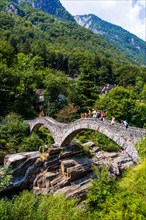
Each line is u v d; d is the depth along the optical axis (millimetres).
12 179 29016
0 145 35188
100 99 61875
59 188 28156
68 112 54750
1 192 28281
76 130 30109
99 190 13109
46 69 83500
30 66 73250
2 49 63375
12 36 116188
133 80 136000
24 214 14477
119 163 34844
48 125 37531
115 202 11695
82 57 131125
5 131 39000
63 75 88562
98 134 46438
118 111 54406
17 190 30047
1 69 51906
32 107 58312
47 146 32781
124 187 12344
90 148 38031
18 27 169625
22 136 40719
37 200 16875
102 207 12336
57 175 29938
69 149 33219
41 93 65062
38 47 121688
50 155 31312
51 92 61125
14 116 45781
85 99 59938
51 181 28875
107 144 44219
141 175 12016
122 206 10875
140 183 11555
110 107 55125
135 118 55625
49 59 121500
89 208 13266
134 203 10531
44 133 45906
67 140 33031
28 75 58656
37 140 39188
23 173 30578
